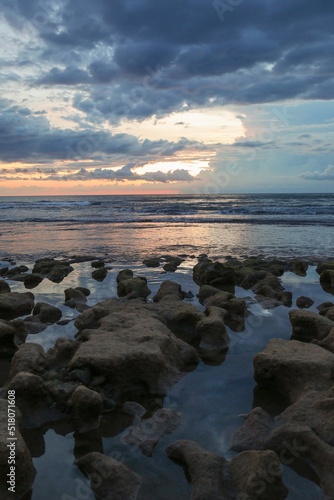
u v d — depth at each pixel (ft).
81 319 28.78
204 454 14.26
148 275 47.50
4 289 38.47
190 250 65.51
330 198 253.65
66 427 17.19
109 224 107.76
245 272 44.68
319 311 32.53
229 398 19.60
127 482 13.64
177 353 23.03
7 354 24.47
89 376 19.60
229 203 200.64
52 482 13.98
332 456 13.83
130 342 21.83
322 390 18.49
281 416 16.96
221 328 26.09
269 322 30.48
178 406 18.90
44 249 66.69
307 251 63.93
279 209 148.46
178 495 13.29
